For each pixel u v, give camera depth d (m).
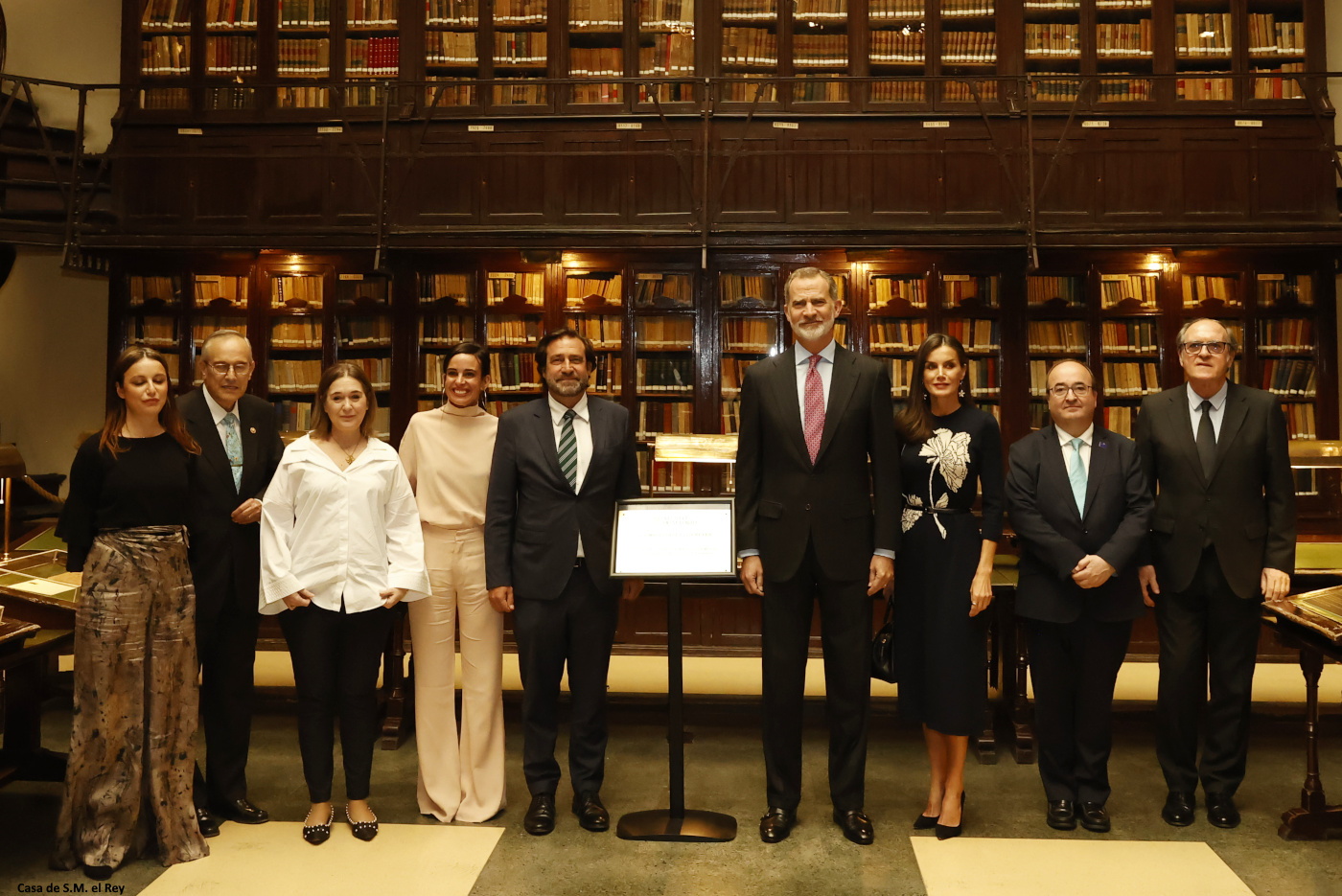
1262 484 2.97
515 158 6.21
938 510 2.81
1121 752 3.71
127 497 2.62
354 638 2.81
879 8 6.26
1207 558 2.92
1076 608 2.83
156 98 6.38
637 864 2.65
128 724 2.61
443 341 6.29
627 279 6.15
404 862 2.66
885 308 6.11
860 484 2.79
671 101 6.25
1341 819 2.82
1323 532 5.87
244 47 6.42
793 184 6.11
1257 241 5.62
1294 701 4.59
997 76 5.79
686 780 3.39
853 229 5.82
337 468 2.83
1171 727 2.96
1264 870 2.61
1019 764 3.61
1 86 7.00
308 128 6.32
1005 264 6.06
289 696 4.19
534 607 2.88
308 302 6.26
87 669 2.58
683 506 2.84
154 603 2.65
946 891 2.48
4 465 3.73
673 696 2.91
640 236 5.85
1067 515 2.86
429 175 6.22
